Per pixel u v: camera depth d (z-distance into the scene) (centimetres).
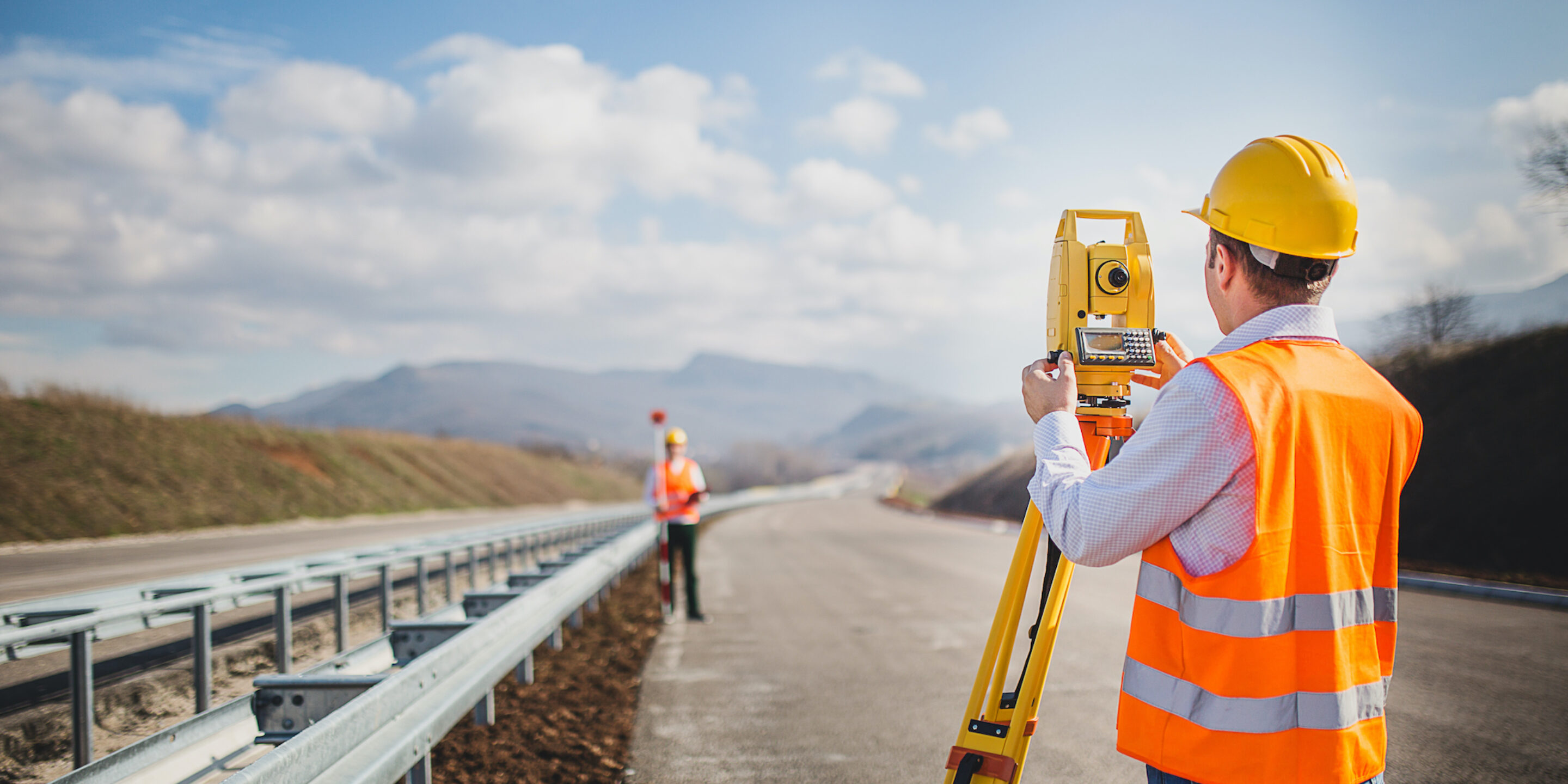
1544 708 520
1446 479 1559
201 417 3119
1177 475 141
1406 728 479
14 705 467
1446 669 627
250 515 2494
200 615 413
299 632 717
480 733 476
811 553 1817
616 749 465
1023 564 183
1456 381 1744
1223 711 140
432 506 3834
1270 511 141
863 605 1025
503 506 4753
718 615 952
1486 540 1390
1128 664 156
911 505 5406
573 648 750
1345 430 150
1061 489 158
